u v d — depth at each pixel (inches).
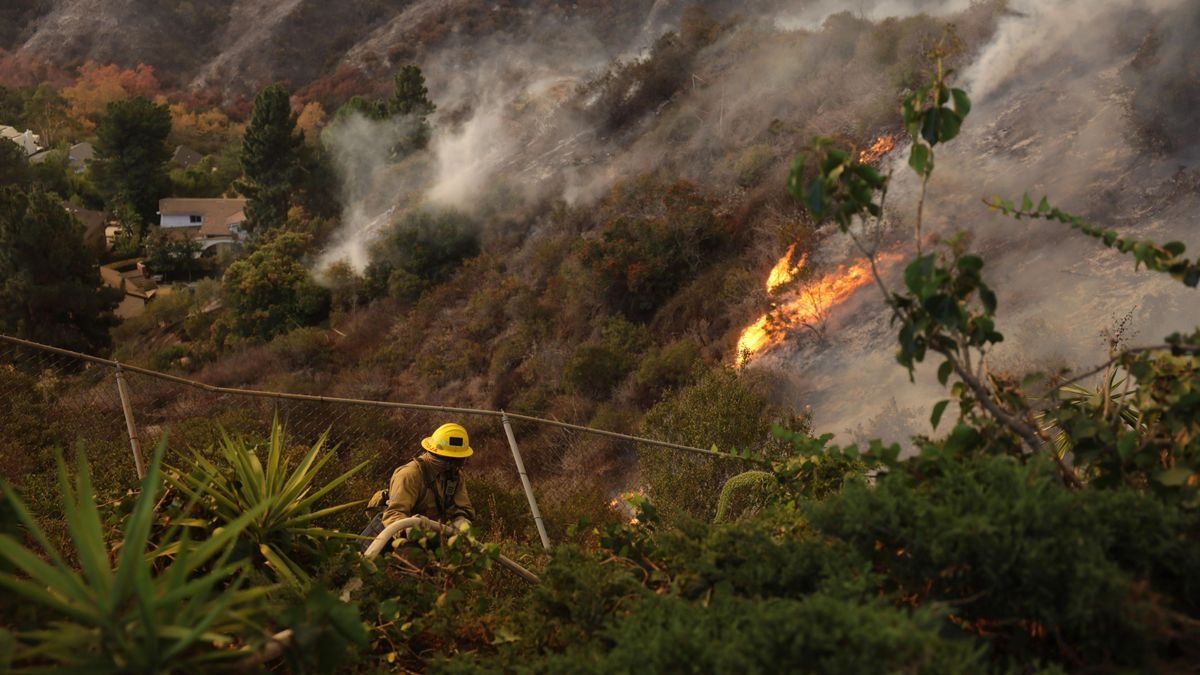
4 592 77.8
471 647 109.8
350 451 323.6
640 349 904.3
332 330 1496.1
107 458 234.5
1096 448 88.4
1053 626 66.7
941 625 70.2
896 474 79.9
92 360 223.5
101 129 3617.1
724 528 93.0
